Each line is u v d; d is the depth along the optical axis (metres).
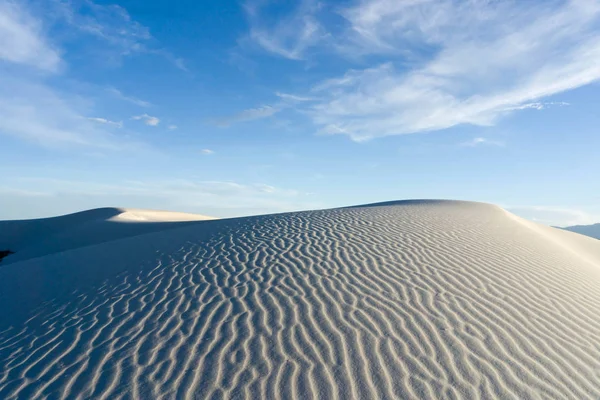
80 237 24.66
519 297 7.15
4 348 5.72
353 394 4.39
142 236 13.56
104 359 5.18
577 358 5.24
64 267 10.18
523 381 4.68
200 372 4.80
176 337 5.64
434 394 4.41
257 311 6.36
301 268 8.36
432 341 5.46
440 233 11.84
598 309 7.05
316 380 4.62
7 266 11.64
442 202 21.94
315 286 7.35
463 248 10.22
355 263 8.67
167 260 9.52
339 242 10.50
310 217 14.62
